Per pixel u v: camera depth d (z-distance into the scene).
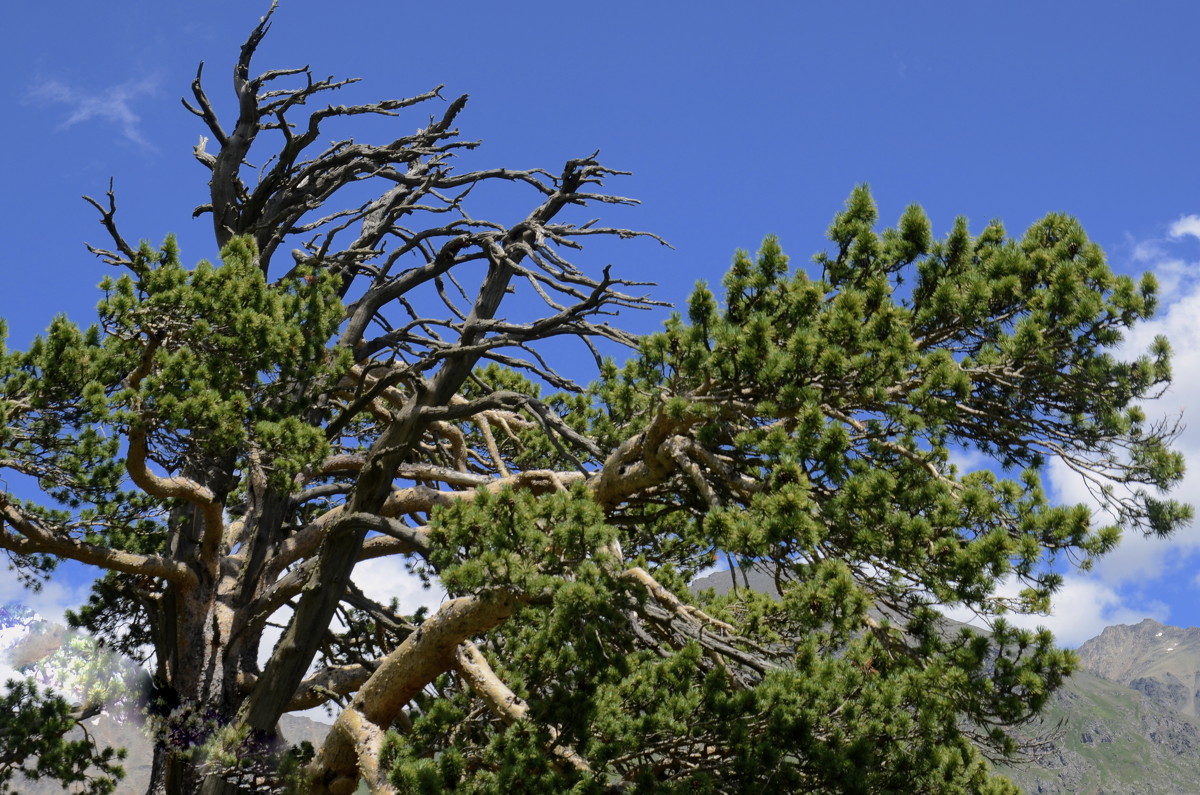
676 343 10.52
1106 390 10.27
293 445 13.38
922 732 9.58
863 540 9.22
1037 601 10.39
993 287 10.60
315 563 15.66
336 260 19.59
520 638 12.23
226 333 13.44
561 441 19.00
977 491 9.47
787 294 10.68
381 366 18.22
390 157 20.56
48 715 14.15
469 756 10.50
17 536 13.53
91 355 12.47
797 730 9.59
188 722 14.58
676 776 10.08
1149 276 10.48
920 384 10.37
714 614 12.05
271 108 20.98
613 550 10.16
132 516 14.49
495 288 18.12
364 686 12.27
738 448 10.25
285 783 13.04
